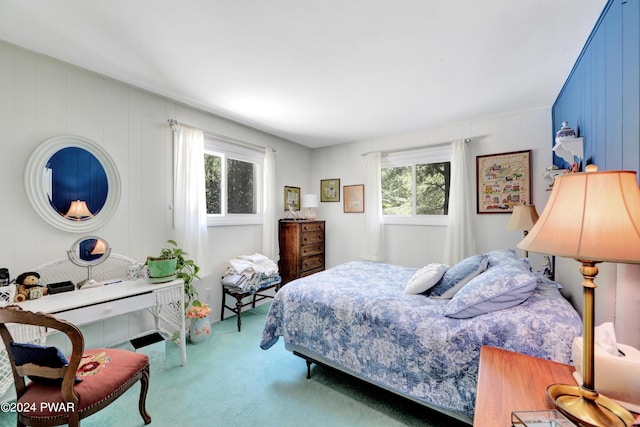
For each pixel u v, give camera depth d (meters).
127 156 2.41
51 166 1.99
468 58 1.95
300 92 2.51
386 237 3.98
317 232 4.20
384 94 2.55
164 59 1.97
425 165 3.72
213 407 1.73
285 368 2.19
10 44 1.81
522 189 3.02
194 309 2.59
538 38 1.72
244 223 3.54
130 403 1.76
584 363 0.80
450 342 1.43
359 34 1.68
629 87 1.21
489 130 3.20
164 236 2.67
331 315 1.88
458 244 3.24
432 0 1.40
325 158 4.58
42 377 1.23
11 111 1.83
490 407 0.85
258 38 1.72
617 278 1.07
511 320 1.37
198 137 2.87
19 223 1.87
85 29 1.64
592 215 0.76
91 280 2.02
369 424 1.59
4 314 1.17
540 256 2.93
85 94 2.15
